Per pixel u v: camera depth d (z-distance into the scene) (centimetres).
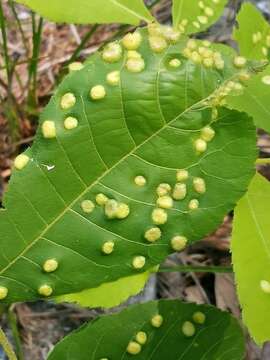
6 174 20
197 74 10
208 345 11
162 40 10
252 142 10
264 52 14
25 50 22
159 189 10
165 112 10
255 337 11
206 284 19
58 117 10
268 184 12
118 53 10
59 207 11
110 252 11
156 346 11
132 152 10
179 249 11
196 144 10
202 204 11
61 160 10
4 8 23
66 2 12
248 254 12
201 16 13
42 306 18
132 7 12
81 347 11
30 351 17
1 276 11
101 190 10
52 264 11
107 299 11
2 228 11
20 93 21
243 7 14
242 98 12
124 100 10
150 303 11
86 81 10
